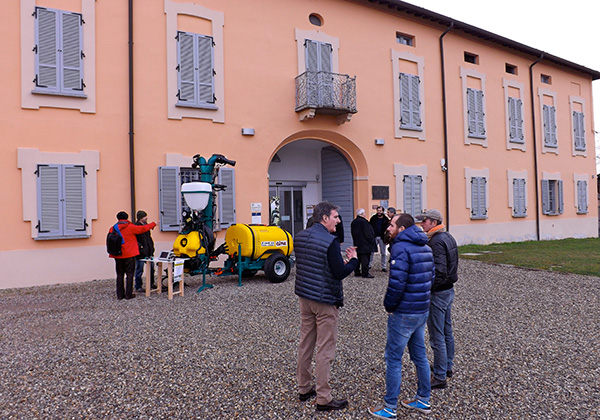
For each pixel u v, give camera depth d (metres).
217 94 10.43
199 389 3.51
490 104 15.88
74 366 4.01
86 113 9.06
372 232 8.90
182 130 10.02
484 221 15.57
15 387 3.56
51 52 8.77
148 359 4.18
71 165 8.84
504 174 16.25
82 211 8.91
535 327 5.33
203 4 10.33
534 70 17.59
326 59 11.97
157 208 9.71
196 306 6.36
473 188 15.20
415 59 13.77
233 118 10.62
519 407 3.21
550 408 3.19
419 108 13.86
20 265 8.37
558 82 18.59
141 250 7.46
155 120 9.74
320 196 14.63
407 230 3.10
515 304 6.55
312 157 14.47
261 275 9.34
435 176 14.20
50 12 8.79
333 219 3.26
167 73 9.89
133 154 9.42
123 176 9.37
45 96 8.68
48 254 8.62
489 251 13.34
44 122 8.67
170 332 5.04
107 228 9.17
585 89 19.84
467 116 15.05
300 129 11.55
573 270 9.44
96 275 9.05
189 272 7.62
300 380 3.29
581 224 19.33
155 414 3.10
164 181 9.73
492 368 3.97
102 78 9.24
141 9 9.70
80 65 9.02
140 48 9.65
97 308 6.33
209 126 10.34
